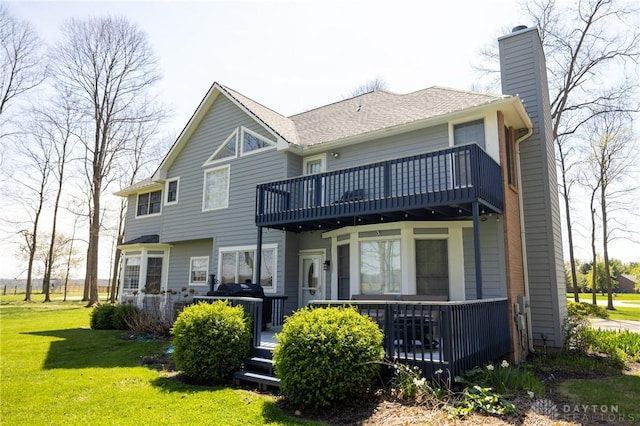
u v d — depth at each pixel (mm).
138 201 18438
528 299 9641
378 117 11969
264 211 11062
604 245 25875
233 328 7047
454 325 5750
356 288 9695
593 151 24656
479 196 7434
